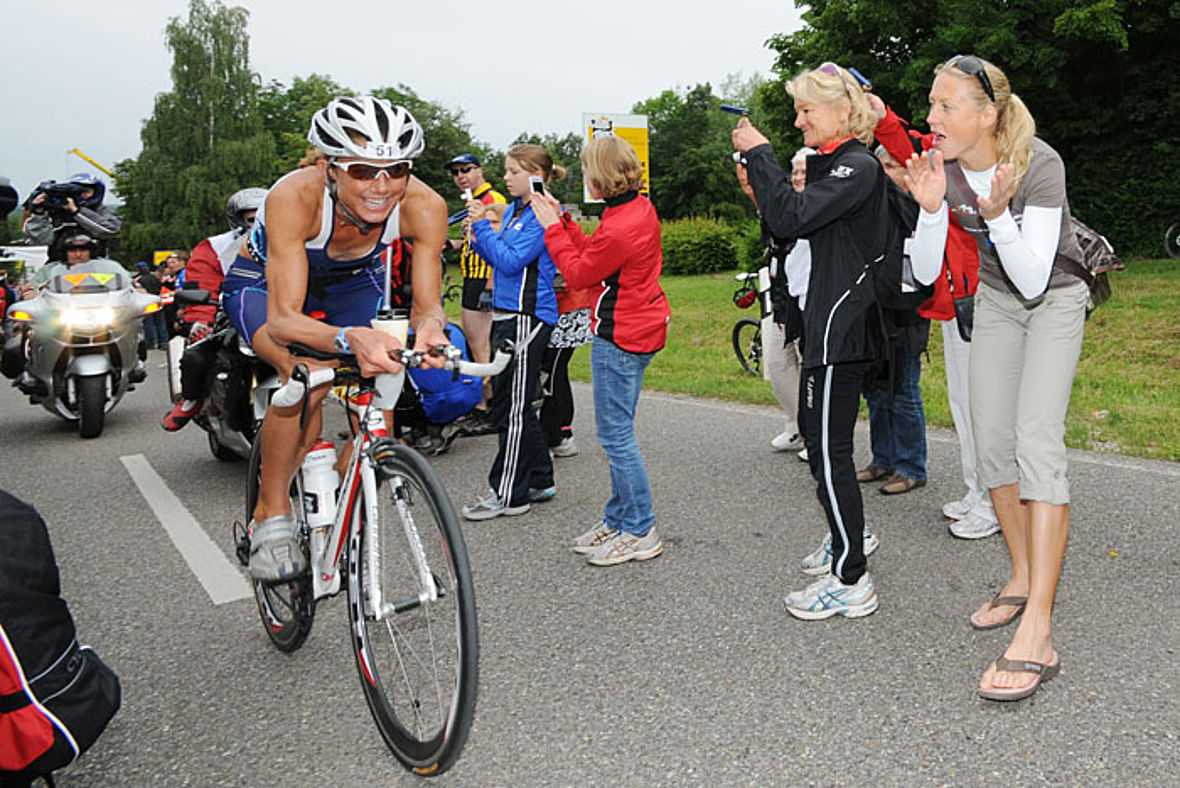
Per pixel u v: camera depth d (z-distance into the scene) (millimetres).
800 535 4543
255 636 3711
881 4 18297
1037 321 3123
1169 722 2703
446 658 2445
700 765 2623
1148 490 4855
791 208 3096
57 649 2334
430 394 6180
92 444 7754
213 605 4059
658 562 4270
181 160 61125
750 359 10648
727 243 29906
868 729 2762
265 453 2988
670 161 74188
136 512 5605
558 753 2725
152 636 3750
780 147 22531
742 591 3875
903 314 3443
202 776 2717
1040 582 2959
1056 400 3041
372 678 2744
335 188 2770
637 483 4230
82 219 8266
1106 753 2566
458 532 2389
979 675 3059
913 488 5164
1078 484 5016
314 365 2857
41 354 7816
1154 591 3631
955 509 4637
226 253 5586
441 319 2889
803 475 5613
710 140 73438
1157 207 17438
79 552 4875
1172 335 9352
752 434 6844
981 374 3328
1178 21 16281
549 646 3445
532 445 5211
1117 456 5562
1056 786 2434
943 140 2967
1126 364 8828
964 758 2584
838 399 3334
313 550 3041
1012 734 2691
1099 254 3104
